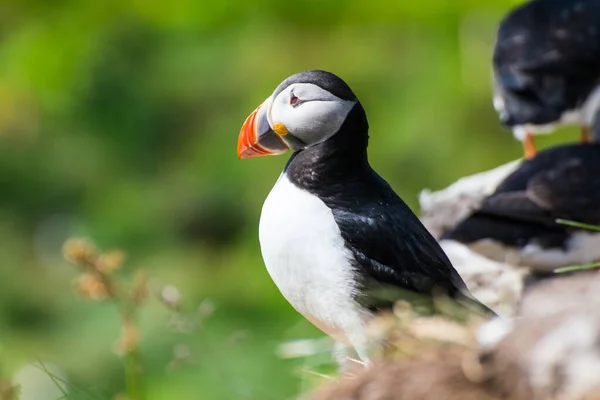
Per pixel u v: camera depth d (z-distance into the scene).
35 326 14.63
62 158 16.33
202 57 16.64
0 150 16.38
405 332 5.34
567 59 9.41
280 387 7.38
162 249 15.29
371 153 15.65
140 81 16.58
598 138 9.35
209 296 14.48
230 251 15.27
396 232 6.02
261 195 15.42
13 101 16.72
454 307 5.80
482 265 7.55
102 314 13.74
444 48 16.55
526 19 9.79
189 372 10.42
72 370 13.25
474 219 7.59
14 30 17.39
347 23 17.02
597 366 4.14
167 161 16.17
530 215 7.47
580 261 7.41
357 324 5.91
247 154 6.35
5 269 15.31
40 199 16.12
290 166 6.20
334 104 6.10
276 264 6.04
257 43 16.75
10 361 13.63
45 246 15.76
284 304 13.90
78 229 15.62
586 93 9.34
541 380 4.21
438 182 15.33
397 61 16.62
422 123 15.78
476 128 15.85
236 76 16.47
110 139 16.38
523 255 7.41
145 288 6.59
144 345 11.56
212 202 15.45
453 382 4.39
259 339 11.06
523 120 9.35
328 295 5.93
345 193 6.07
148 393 11.01
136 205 15.66
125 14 17.08
